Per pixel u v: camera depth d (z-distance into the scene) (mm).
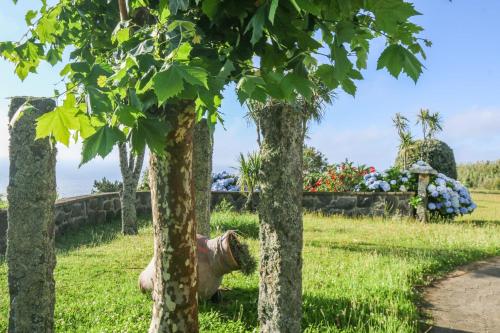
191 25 2588
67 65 2654
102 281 6469
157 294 3648
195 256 3648
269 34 2760
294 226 4137
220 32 3041
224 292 5898
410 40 2820
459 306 5672
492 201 23312
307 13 2562
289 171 4102
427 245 9383
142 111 2498
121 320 4871
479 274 7230
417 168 14195
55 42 4988
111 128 2227
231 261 5199
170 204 3502
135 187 10914
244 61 3037
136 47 2760
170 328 3580
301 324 4672
